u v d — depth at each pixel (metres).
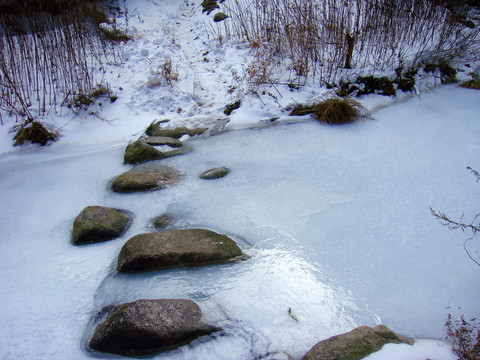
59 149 5.07
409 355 2.28
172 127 5.34
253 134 5.15
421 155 4.52
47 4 6.62
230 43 7.11
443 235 3.30
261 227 3.48
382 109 5.63
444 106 5.62
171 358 2.37
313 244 3.26
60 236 3.54
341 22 6.05
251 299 2.75
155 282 2.94
